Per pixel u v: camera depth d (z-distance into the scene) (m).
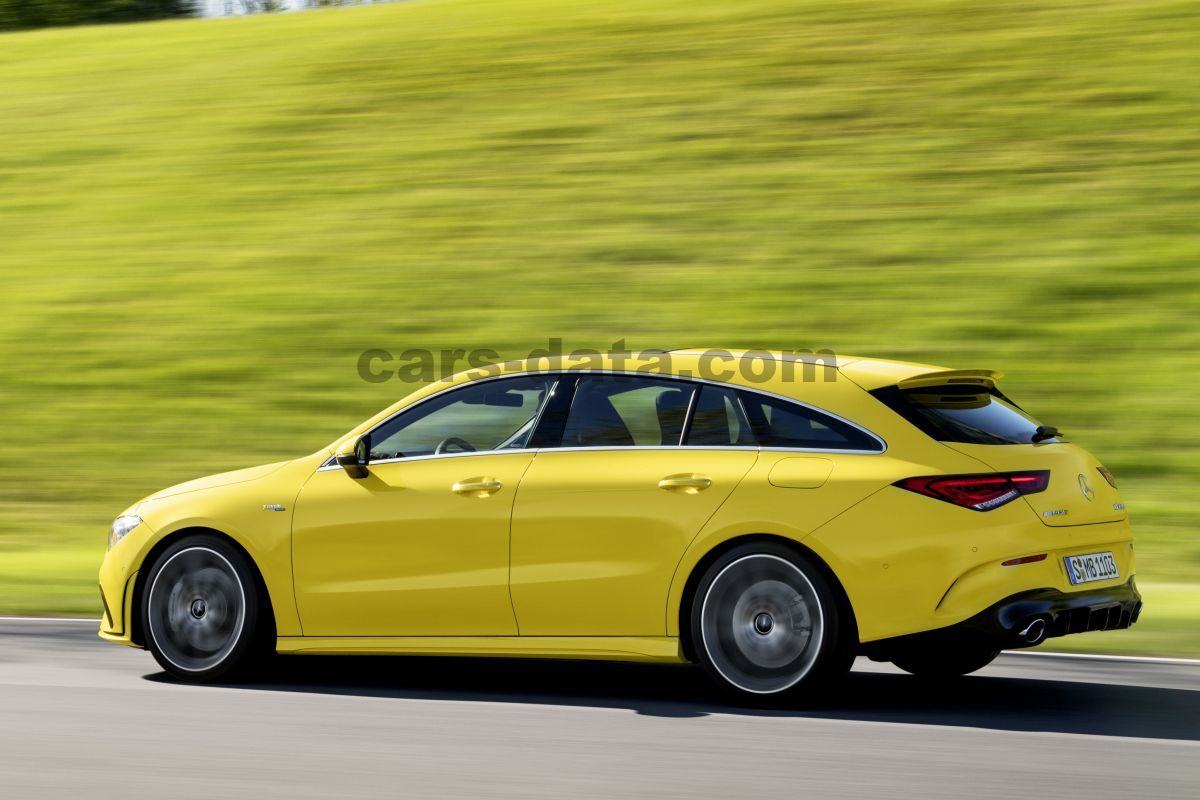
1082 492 6.37
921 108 23.64
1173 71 23.30
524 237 21.22
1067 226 19.12
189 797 5.05
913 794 5.05
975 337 16.59
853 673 7.45
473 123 26.05
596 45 28.94
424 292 19.80
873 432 6.35
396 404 7.31
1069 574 6.16
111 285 21.50
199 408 17.20
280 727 6.16
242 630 7.18
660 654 6.51
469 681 7.27
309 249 21.86
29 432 16.95
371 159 25.20
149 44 34.91
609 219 21.42
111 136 28.25
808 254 19.41
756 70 26.30
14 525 14.01
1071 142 21.62
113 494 14.93
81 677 7.37
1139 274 17.56
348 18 34.47
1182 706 6.58
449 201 22.94
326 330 19.02
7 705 6.65
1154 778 5.27
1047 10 26.84
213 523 7.23
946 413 6.45
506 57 29.14
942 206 20.23
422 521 6.91
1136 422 14.37
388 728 6.13
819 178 21.78
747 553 6.35
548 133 25.08
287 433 16.23
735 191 21.77
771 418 6.54
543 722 6.24
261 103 28.66
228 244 22.55
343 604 7.04
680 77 26.58
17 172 27.02
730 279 18.98
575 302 18.88
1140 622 8.59
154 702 6.71
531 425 6.95
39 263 22.78
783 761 5.51
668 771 5.36
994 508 6.09
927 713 6.39
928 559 6.08
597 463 6.71
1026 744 5.80
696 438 6.62
